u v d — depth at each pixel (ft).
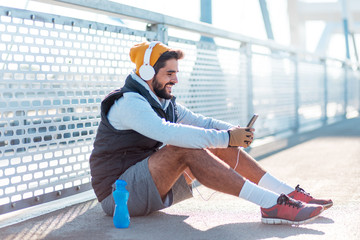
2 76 7.52
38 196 8.33
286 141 19.88
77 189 9.22
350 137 21.68
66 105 8.82
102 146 7.48
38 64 8.18
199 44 13.75
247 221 7.53
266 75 19.95
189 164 7.01
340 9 74.74
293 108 24.56
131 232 6.95
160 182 7.25
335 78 35.99
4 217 8.04
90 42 9.33
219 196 9.60
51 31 8.42
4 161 7.63
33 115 8.12
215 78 14.83
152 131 6.93
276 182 7.71
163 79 7.40
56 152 8.67
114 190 7.42
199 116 8.73
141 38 10.86
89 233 6.95
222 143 7.02
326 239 6.48
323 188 10.19
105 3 9.61
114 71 10.04
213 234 6.80
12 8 7.68
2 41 7.52
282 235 6.68
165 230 7.03
